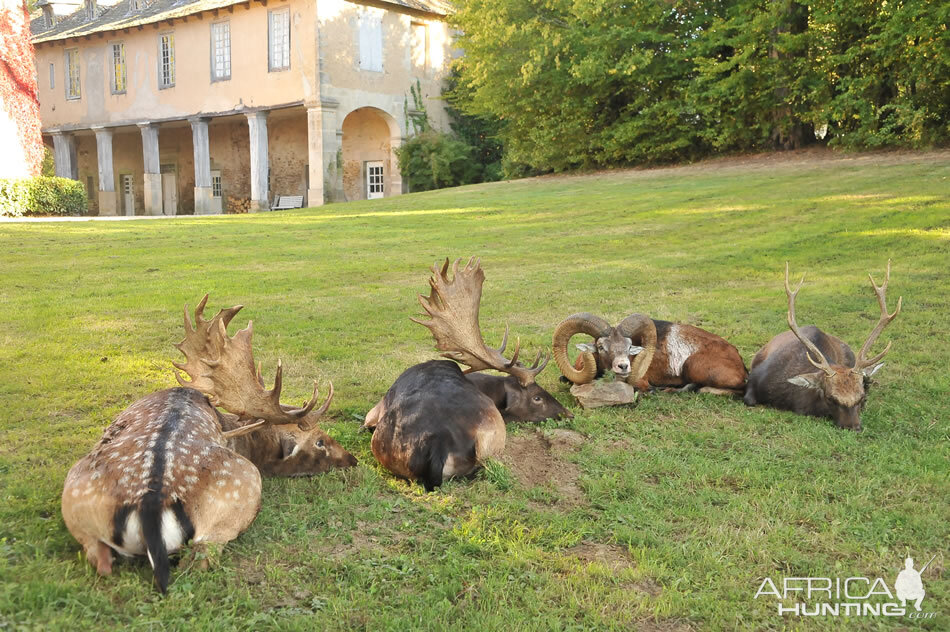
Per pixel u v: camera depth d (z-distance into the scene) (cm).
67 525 384
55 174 4272
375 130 3538
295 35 3150
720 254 1445
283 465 514
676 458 576
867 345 641
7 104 2736
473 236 1777
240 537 425
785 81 2669
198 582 374
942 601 392
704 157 3019
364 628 356
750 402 707
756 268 1330
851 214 1658
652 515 479
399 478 523
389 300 1124
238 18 3325
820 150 2722
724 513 481
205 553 384
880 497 507
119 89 3884
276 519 450
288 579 389
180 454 390
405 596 380
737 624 369
